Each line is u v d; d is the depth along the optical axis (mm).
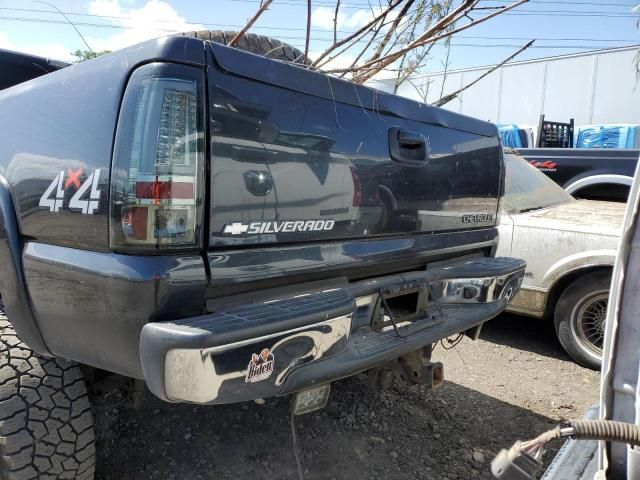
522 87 14383
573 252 4012
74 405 2053
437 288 2713
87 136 1762
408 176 2510
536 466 1111
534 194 5223
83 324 1801
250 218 1840
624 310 1149
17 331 2072
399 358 2650
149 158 1628
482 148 3066
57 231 1863
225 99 1755
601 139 11930
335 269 2182
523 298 4289
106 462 2643
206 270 1727
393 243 2467
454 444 2951
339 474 2625
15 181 2039
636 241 1126
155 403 3201
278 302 1894
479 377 3859
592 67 13070
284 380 1764
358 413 3207
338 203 2162
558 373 3979
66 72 1946
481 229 3160
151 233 1634
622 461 1224
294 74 1982
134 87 1662
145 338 1608
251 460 2695
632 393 1154
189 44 1688
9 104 2164
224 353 1577
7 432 1910
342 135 2164
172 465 2633
